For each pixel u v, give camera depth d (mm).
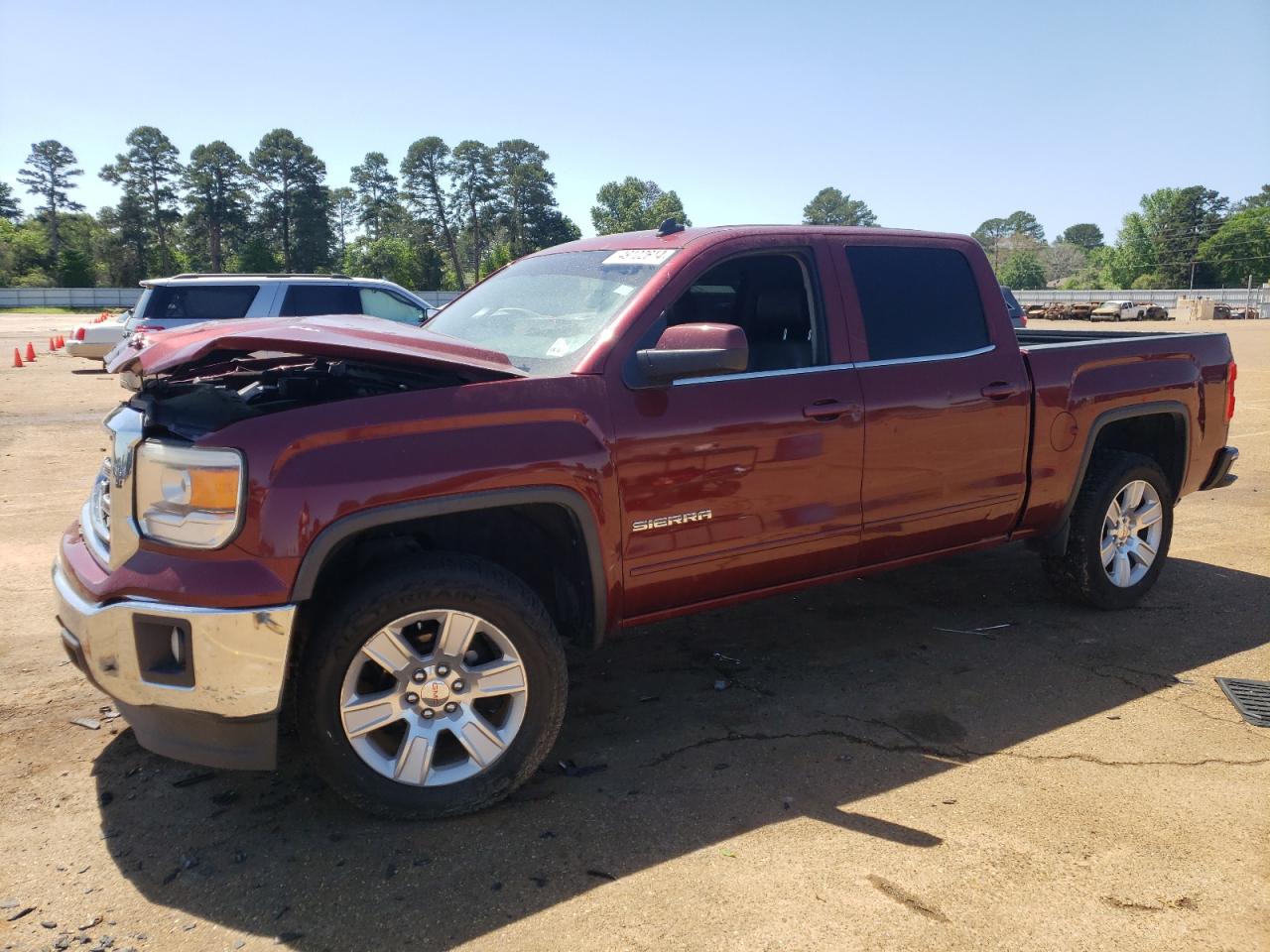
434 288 127938
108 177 122938
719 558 3566
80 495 7828
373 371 3297
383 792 2986
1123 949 2451
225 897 2682
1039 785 3275
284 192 127625
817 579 3951
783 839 2955
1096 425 4668
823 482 3770
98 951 2461
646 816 3096
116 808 3152
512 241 137500
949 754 3512
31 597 5223
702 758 3498
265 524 2736
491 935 2521
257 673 2768
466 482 2963
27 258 125875
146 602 2760
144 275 124250
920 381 4027
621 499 3289
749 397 3572
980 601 5242
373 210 142625
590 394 3254
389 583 2895
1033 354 4469
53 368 20281
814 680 4203
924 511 4109
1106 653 4484
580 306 3695
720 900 2656
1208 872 2771
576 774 3385
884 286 4109
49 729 3709
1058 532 4750
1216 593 5340
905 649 4562
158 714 2889
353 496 2814
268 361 3738
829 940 2486
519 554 3551
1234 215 134000
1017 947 2461
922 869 2795
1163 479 5043
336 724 2904
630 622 3506
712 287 3814
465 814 3105
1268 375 18203
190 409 3002
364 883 2746
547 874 2785
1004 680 4172
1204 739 3611
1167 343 5047
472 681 3059
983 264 4461
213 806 3166
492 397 3080
